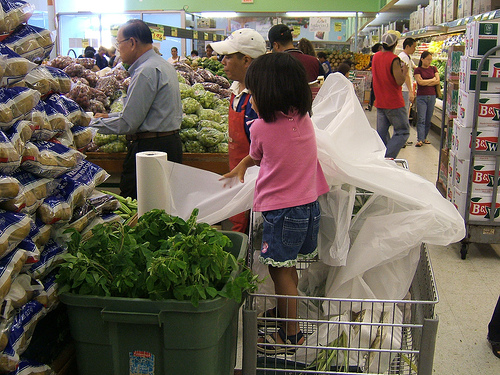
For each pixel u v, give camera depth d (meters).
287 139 1.68
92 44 9.45
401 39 11.42
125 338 1.39
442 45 8.38
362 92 11.10
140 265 1.46
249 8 13.10
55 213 1.50
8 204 1.29
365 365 1.70
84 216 1.71
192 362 1.38
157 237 1.63
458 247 3.79
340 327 1.74
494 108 3.30
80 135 1.83
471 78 3.38
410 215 1.79
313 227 1.75
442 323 2.71
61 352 1.61
